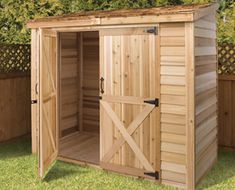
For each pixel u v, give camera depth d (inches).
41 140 176.9
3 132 248.5
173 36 162.9
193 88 159.8
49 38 192.1
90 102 275.0
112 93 183.8
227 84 225.3
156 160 172.7
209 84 188.1
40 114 177.0
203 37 175.2
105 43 183.6
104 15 179.6
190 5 185.0
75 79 274.2
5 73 247.1
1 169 194.4
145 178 176.9
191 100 160.7
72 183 173.6
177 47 162.2
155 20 164.7
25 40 304.0
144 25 169.9
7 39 312.3
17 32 310.2
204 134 179.9
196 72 164.2
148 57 170.7
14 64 255.4
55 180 177.6
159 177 172.6
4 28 314.0
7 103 250.2
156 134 171.6
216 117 205.3
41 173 176.7
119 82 181.0
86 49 273.0
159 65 168.1
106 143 188.4
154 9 178.9
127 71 177.9
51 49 196.1
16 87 257.1
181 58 161.6
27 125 269.7
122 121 181.8
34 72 217.2
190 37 158.2
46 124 185.6
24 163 205.0
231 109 225.6
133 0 296.2
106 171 189.9
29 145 246.4
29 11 304.2
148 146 174.6
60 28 199.3
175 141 166.9
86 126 278.8
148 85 172.1
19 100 260.7
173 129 167.0
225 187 169.2
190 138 162.4
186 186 165.3
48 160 189.2
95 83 270.7
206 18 180.7
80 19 188.4
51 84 196.1
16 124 259.3
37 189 166.1
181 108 163.9
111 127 185.8
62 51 256.4
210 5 181.9
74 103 274.7
